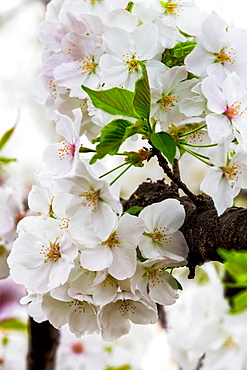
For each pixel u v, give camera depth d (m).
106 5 1.02
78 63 1.02
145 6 1.00
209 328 0.94
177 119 1.00
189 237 0.98
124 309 0.99
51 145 1.00
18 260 0.99
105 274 0.97
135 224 0.97
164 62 1.01
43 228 0.99
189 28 1.00
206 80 0.96
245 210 0.96
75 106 1.04
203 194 1.01
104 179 0.98
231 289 0.98
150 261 0.97
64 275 0.97
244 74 1.00
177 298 0.99
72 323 0.99
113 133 0.97
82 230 0.97
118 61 1.00
